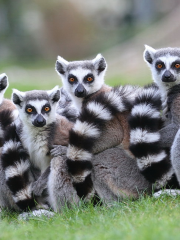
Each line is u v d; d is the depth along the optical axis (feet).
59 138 39.60
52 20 196.75
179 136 34.24
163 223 26.76
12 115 43.65
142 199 35.12
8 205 39.93
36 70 161.99
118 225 28.58
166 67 43.16
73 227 30.17
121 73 128.26
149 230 24.75
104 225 28.99
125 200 36.96
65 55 195.93
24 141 39.91
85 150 36.60
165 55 44.16
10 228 31.14
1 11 199.82
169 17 183.32
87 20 200.23
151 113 36.78
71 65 47.11
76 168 36.47
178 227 26.07
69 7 197.98
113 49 179.83
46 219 34.53
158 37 157.48
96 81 45.47
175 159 34.37
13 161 38.06
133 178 37.60
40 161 39.55
